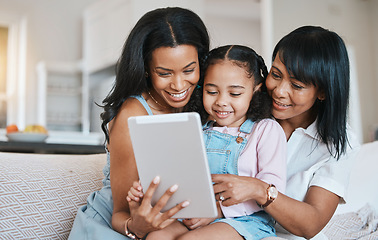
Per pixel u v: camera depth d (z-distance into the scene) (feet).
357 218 5.05
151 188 3.07
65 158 4.87
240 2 24.14
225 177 3.35
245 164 3.80
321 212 3.65
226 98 3.82
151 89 4.08
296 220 3.45
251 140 3.89
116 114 3.86
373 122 21.98
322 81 3.73
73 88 21.84
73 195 4.42
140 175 3.14
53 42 22.53
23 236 4.02
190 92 3.89
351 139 4.14
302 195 3.89
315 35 3.81
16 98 21.68
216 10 25.54
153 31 3.70
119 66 3.93
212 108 3.94
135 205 3.28
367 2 22.02
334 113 3.85
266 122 3.96
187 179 3.01
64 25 22.77
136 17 16.75
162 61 3.67
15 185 4.15
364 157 5.92
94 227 3.73
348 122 4.25
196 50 3.79
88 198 4.24
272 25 17.71
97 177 4.71
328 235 4.77
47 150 7.71
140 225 3.21
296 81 3.73
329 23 20.24
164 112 4.17
